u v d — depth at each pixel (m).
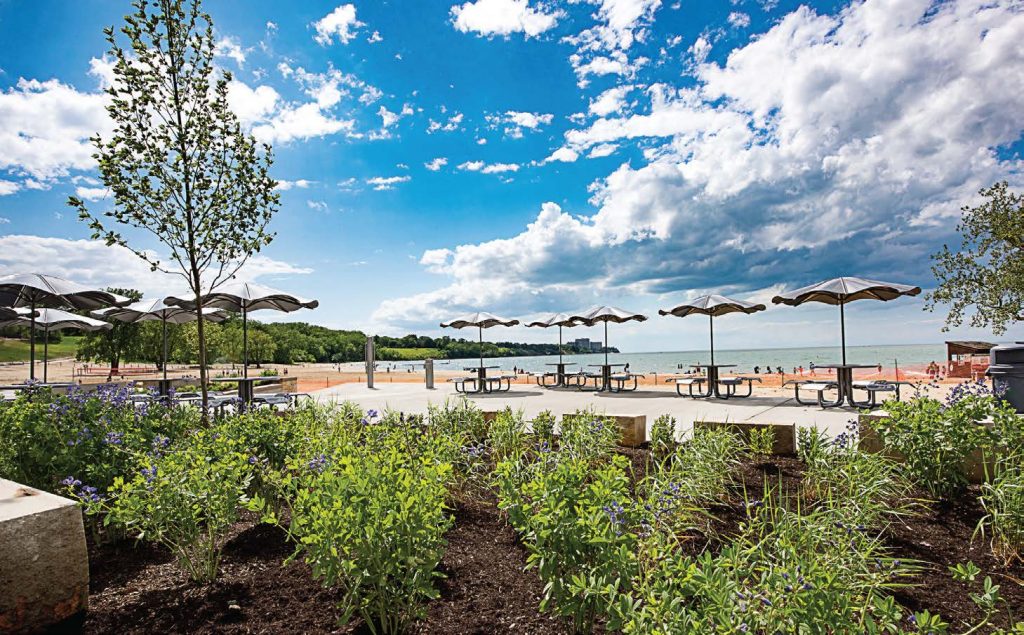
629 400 15.75
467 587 3.31
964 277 18.12
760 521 3.76
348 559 2.75
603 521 2.71
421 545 2.81
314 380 30.78
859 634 2.01
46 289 10.42
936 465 4.66
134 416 5.89
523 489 3.08
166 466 3.74
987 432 4.58
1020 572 3.35
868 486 4.03
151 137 6.98
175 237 7.19
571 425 6.49
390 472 3.09
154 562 3.84
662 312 17.75
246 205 7.61
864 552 2.78
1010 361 8.29
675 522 3.53
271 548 3.94
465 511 4.62
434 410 7.42
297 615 3.03
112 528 4.11
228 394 12.55
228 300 13.06
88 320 17.36
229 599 3.23
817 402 13.98
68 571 3.08
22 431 4.85
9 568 2.87
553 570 2.68
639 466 5.96
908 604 2.97
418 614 2.78
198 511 3.48
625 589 2.53
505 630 2.83
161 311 16.14
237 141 7.53
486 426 7.48
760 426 6.39
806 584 2.08
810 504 4.45
